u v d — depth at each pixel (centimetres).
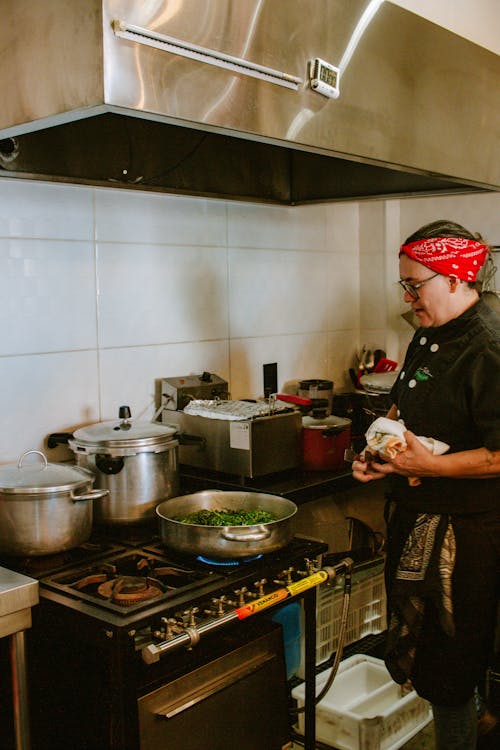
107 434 202
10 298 219
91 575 176
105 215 242
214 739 165
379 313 353
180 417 246
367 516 283
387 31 192
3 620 150
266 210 303
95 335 242
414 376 199
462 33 297
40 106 144
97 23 128
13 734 178
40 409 228
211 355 284
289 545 193
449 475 184
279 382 316
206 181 265
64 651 172
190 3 139
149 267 258
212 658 167
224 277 286
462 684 191
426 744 242
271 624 186
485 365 182
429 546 192
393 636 198
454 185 263
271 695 180
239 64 150
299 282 323
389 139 197
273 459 232
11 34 149
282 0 159
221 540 171
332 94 173
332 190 293
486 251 198
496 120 245
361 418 313
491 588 191
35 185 221
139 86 133
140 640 174
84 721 168
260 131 157
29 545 175
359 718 220
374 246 351
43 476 181
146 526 208
